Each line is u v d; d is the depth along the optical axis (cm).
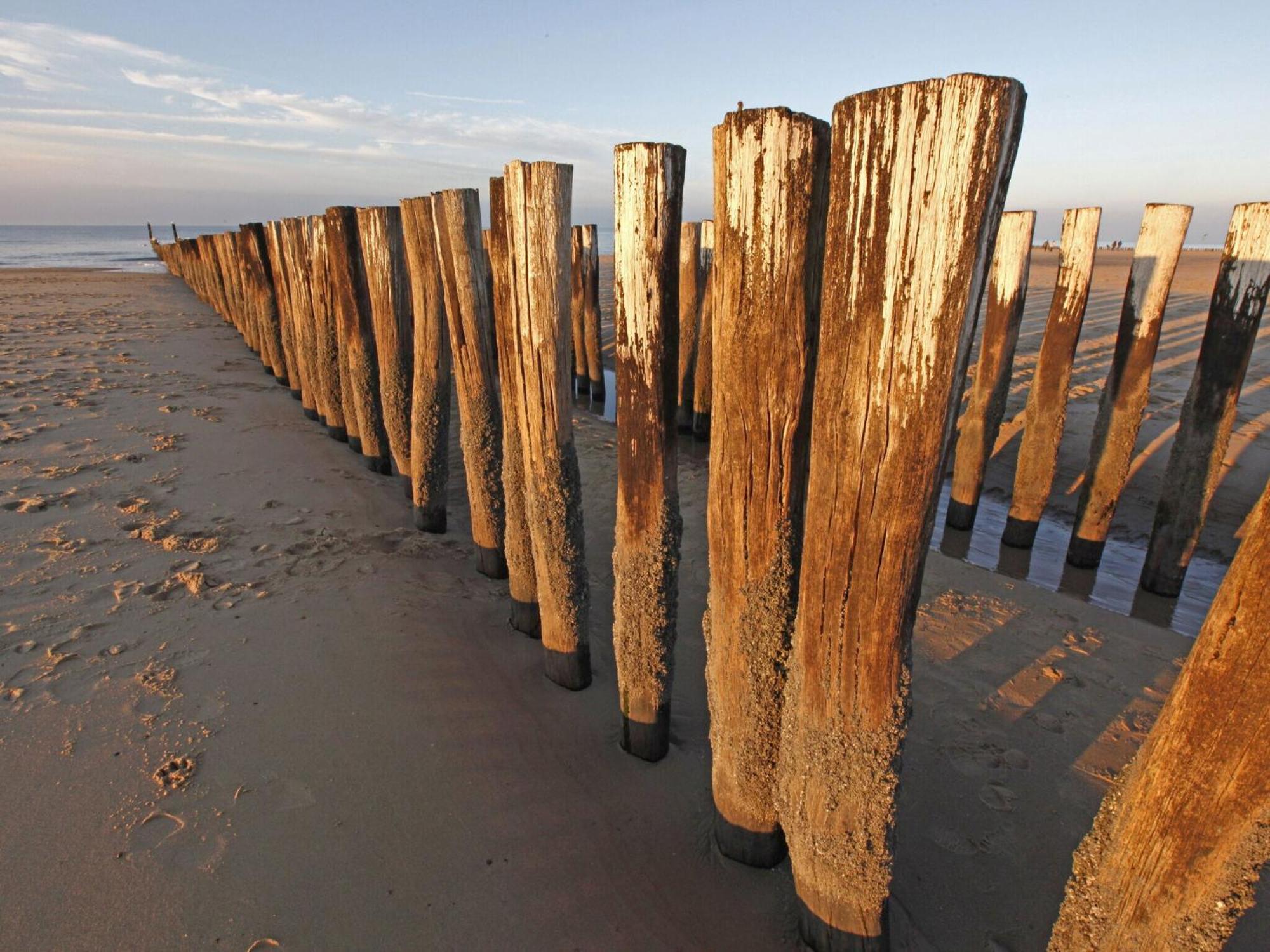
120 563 370
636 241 199
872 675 158
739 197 158
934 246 123
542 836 221
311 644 307
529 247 250
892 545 146
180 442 576
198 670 285
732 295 167
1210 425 438
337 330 591
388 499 498
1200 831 116
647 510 228
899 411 136
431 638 321
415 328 419
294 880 198
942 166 118
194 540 402
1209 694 110
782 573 185
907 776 271
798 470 177
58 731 247
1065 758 285
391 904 195
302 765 239
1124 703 323
